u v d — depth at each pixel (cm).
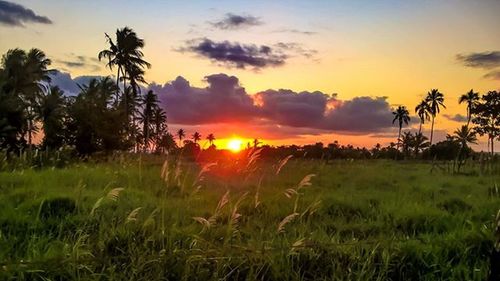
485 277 472
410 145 7762
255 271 470
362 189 1126
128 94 4203
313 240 537
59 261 430
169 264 455
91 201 730
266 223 662
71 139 2688
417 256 522
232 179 947
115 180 979
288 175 1202
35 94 4250
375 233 649
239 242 523
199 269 461
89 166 1345
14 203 717
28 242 507
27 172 1097
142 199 771
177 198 773
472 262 523
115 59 4125
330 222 696
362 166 1858
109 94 3484
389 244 539
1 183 912
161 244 510
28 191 806
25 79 4300
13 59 4297
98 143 2697
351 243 528
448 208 836
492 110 6988
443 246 554
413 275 498
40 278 426
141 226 555
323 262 502
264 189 911
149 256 456
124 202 726
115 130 2759
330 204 827
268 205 748
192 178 898
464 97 7181
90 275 426
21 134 3716
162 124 6744
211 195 829
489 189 1059
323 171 1393
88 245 482
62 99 3666
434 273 498
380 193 1012
